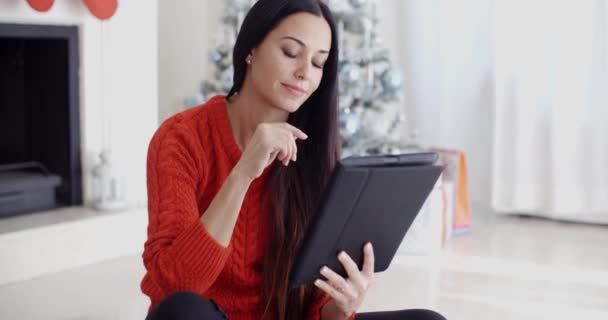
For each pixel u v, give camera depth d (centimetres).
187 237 118
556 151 357
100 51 310
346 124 308
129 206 317
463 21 377
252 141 119
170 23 413
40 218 289
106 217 296
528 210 370
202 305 114
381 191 116
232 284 140
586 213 361
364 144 320
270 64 128
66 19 296
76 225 287
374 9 351
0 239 264
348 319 133
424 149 345
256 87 132
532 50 358
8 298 251
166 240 122
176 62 419
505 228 355
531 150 366
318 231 116
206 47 431
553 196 361
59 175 310
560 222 369
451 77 383
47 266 279
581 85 351
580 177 359
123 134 320
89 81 309
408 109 395
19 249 270
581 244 330
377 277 278
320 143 139
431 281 275
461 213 338
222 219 119
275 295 139
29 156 319
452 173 335
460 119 385
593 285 275
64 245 283
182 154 130
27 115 317
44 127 314
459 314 242
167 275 118
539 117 363
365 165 113
